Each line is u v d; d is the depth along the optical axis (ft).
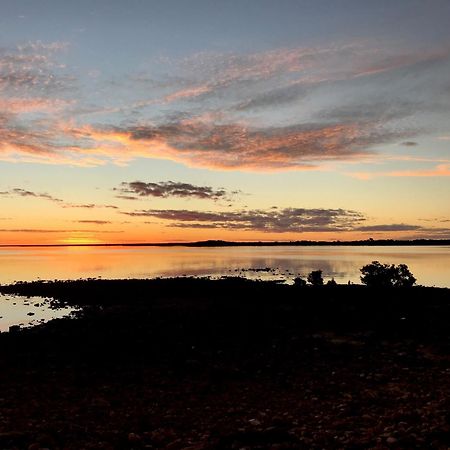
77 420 33.42
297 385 41.81
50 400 38.58
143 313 86.07
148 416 34.27
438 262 329.11
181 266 320.50
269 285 141.49
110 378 45.44
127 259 470.39
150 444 28.37
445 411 31.73
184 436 29.78
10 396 39.75
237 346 58.08
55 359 53.26
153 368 48.91
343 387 40.50
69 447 27.73
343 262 351.67
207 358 52.54
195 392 40.60
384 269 129.59
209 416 34.09
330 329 67.46
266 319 76.54
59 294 141.59
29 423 32.60
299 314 80.64
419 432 27.63
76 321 79.15
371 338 60.54
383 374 43.91
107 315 85.40
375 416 32.14
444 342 57.26
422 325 67.97
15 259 470.39
